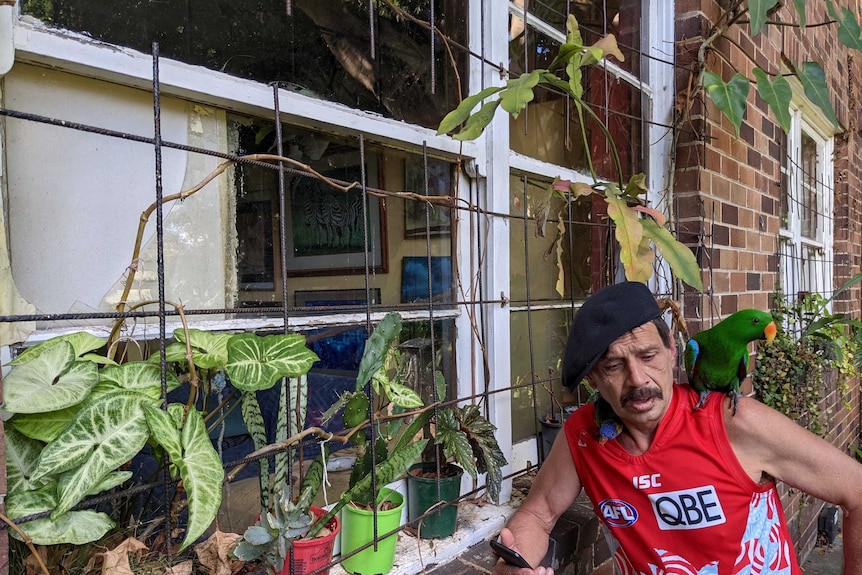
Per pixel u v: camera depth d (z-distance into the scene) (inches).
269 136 41.4
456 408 46.6
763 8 65.2
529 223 66.9
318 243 45.4
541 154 69.2
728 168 82.2
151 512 32.3
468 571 44.4
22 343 28.2
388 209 50.8
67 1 30.6
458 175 54.2
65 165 31.3
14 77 29.4
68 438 23.1
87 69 30.4
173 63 33.2
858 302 165.9
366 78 47.8
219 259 38.2
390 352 48.8
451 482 47.4
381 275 50.2
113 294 33.1
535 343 70.2
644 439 40.6
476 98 41.0
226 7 38.4
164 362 26.5
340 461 46.5
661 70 78.0
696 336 42.4
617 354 36.7
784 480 38.7
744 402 39.3
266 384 27.9
